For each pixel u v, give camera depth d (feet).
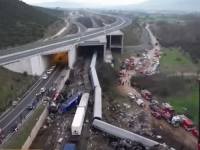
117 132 151.53
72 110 186.29
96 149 142.10
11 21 411.13
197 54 367.25
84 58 336.49
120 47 387.75
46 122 169.58
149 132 163.53
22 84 210.79
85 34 387.96
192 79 232.53
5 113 166.20
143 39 510.17
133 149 136.87
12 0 522.06
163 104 193.88
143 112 193.57
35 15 514.27
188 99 194.29
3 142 131.34
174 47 440.45
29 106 171.94
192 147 147.74
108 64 302.25
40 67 248.32
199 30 517.55
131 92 235.20
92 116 175.11
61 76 244.83
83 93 206.80
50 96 197.06
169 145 148.97
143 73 288.10
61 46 283.79
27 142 138.21
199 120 152.35
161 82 239.71
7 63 213.05
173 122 172.86
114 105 204.44
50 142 147.02
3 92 184.96
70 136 151.94
